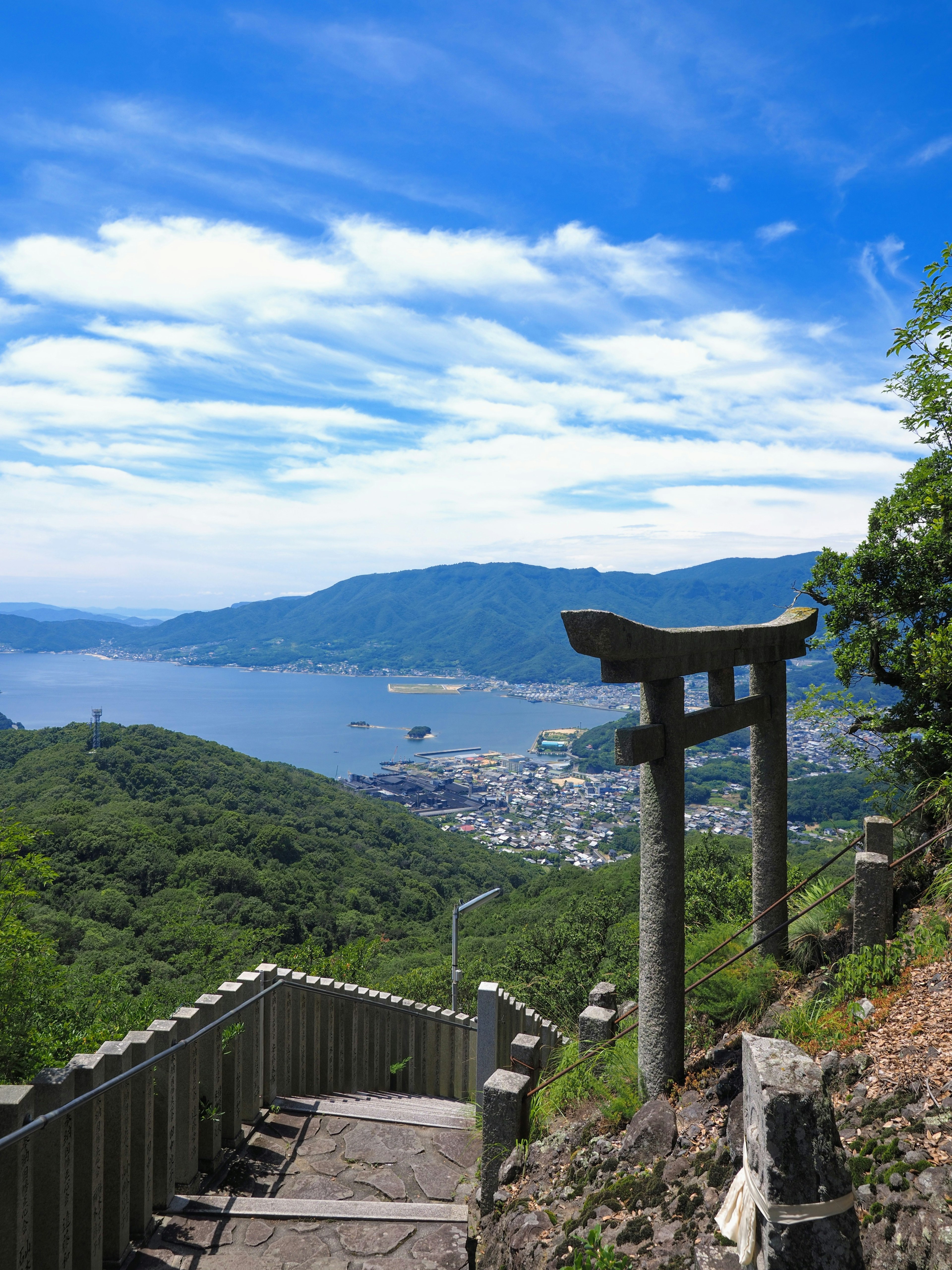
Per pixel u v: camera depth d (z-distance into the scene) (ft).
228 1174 14.05
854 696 24.00
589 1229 10.68
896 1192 8.52
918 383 20.11
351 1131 16.15
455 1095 27.22
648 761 13.61
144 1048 11.57
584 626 12.01
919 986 13.74
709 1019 17.85
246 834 191.11
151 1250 11.39
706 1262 8.79
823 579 24.02
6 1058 19.30
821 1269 4.98
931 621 21.70
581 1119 15.25
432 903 186.19
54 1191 9.45
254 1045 15.93
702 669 15.30
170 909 120.16
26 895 25.05
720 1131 11.79
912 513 21.74
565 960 65.00
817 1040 13.51
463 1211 13.41
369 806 288.51
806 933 18.98
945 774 19.51
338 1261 11.55
